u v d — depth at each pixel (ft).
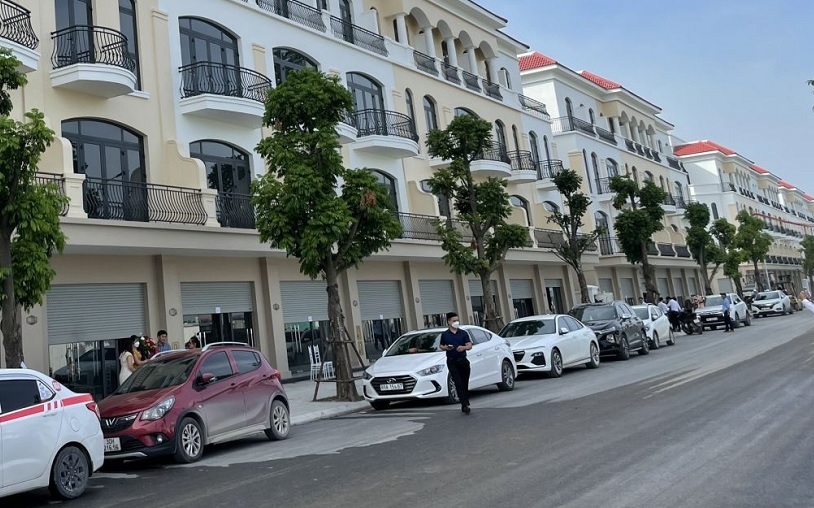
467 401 38.55
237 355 35.70
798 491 18.34
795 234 271.49
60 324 52.16
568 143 132.57
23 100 51.08
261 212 51.47
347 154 81.25
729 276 173.06
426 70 98.68
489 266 72.59
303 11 80.12
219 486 24.35
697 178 226.38
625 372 54.90
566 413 34.86
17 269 32.12
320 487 22.56
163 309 58.59
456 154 73.15
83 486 25.02
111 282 55.62
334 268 53.36
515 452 25.85
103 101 56.59
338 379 51.85
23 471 22.67
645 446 25.12
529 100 125.59
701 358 60.49
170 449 29.68
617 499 18.44
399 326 86.38
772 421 28.43
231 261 66.23
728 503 17.61
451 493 20.29
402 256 81.61
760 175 265.34
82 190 51.75
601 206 139.03
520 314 109.91
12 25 49.24
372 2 95.86
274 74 74.33
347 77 84.48
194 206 58.85
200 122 64.64
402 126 90.12
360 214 53.06
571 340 59.82
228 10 69.87
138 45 61.21
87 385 53.47
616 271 141.28
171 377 32.63
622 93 157.07
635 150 161.27
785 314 155.63
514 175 108.58
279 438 36.29
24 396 23.75
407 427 35.58
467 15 111.45
